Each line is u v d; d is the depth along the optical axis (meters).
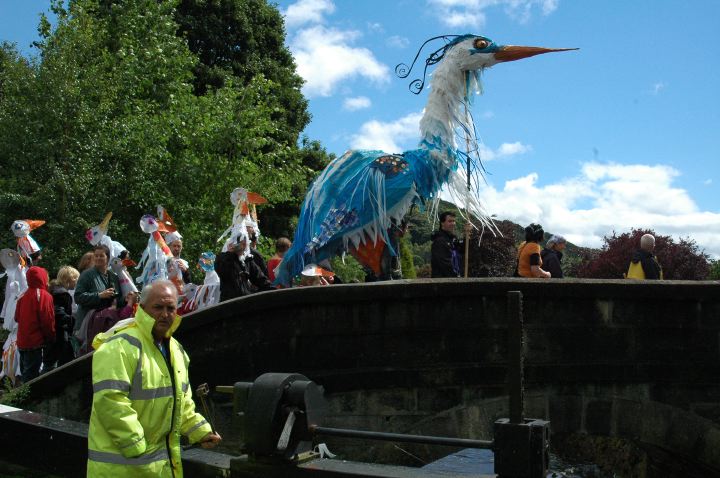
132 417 3.83
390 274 9.36
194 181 19.12
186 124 19.72
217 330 7.44
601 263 23.34
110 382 3.84
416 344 6.97
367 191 9.24
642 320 6.85
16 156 16.66
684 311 6.83
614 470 7.80
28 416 6.28
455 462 5.46
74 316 10.34
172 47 21.47
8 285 10.33
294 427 4.25
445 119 9.77
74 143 16.95
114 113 18.89
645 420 6.84
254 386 4.30
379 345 7.03
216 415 7.39
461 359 6.92
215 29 29.20
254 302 7.27
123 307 9.80
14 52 20.09
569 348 6.86
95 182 17.31
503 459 3.65
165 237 10.74
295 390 4.25
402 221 9.68
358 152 9.75
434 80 9.97
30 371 9.08
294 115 31.22
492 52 9.98
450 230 9.25
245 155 21.09
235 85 27.19
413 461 6.98
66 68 17.02
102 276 9.23
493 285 6.84
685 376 6.82
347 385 7.06
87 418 7.88
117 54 19.45
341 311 7.11
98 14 22.22
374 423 7.01
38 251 10.55
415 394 6.96
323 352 7.14
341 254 9.47
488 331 6.90
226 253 8.65
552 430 6.84
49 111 16.61
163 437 4.10
